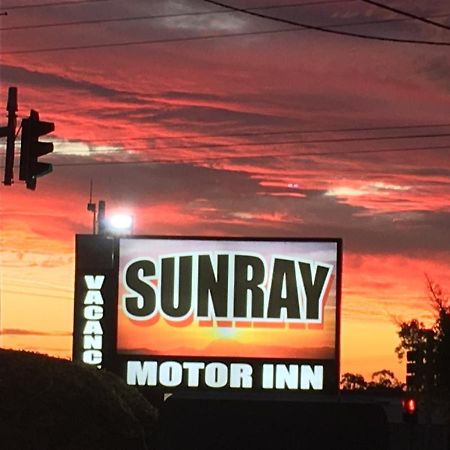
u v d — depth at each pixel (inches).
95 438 994.1
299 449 1031.6
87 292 1660.9
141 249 1660.9
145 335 1652.3
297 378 1622.8
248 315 1640.0
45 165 973.8
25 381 987.3
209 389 1636.3
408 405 1722.4
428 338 1892.2
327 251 1633.9
